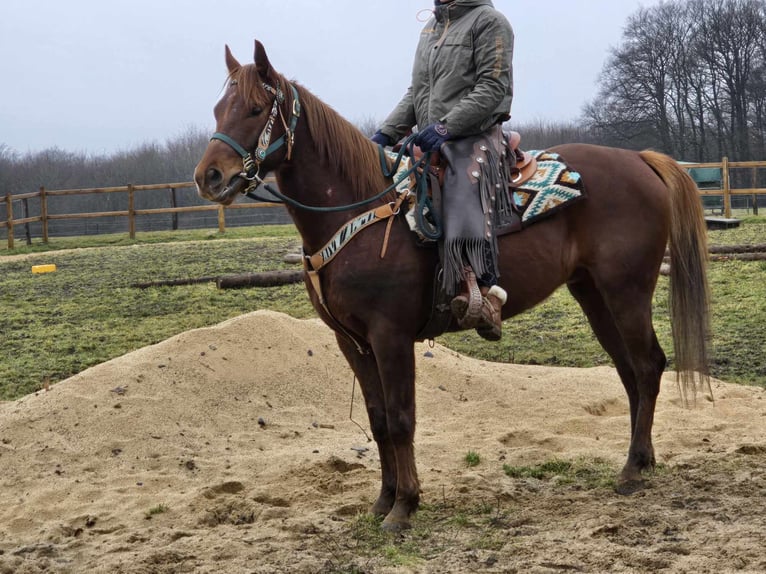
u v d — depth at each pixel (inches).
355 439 220.7
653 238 175.9
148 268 575.5
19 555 152.9
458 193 157.2
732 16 1382.9
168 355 249.1
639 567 129.3
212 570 137.9
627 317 174.6
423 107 170.2
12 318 414.6
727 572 124.3
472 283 154.6
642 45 1414.9
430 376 260.7
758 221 749.9
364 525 158.1
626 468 175.2
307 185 158.1
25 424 218.2
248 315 273.0
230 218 1153.4
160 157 1386.6
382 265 153.6
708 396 247.9
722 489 166.6
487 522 157.8
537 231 168.7
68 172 1381.6
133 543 156.4
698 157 1437.0
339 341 167.3
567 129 1488.7
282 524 158.7
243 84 152.5
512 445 214.8
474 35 162.7
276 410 239.5
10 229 790.5
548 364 304.8
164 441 214.8
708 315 183.3
